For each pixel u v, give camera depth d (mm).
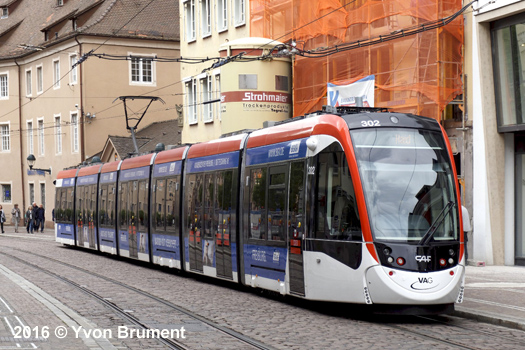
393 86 28547
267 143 19016
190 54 47656
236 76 37594
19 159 72188
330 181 15977
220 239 21328
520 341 12758
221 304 17688
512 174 25984
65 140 64625
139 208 28969
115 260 32312
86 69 61125
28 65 70875
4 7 79000
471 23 26453
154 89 63406
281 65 37500
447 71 26922
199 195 23078
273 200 18266
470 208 26484
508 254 25969
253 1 39000
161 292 20188
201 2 46156
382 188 15250
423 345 12273
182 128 49281
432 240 15102
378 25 29984
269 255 18344
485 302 16922
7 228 68562
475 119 26219
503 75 25516
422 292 14781
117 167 32562
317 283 16125
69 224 40375
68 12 67188
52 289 20828
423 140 15922
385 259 14820
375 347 12086
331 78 32875
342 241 15469
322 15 33281
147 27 62969
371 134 15719
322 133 16359
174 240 25062
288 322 14867
